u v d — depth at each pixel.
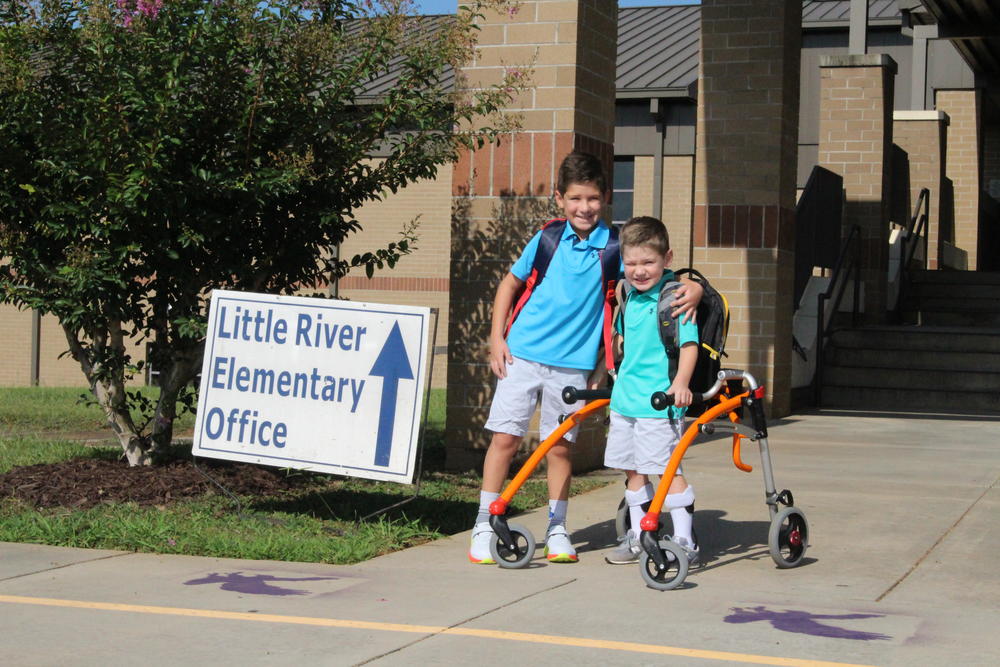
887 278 17.27
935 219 19.64
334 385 6.46
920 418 13.66
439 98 8.02
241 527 6.55
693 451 10.34
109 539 6.16
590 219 5.82
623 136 23.86
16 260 7.51
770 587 5.30
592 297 5.86
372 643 4.31
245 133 7.46
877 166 16.77
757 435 5.68
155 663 4.06
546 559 5.95
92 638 4.36
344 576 5.48
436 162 8.06
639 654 4.19
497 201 9.07
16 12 7.47
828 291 15.16
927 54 22.38
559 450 5.91
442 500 7.64
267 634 4.42
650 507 5.31
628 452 5.70
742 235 13.54
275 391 6.56
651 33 27.45
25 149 7.56
